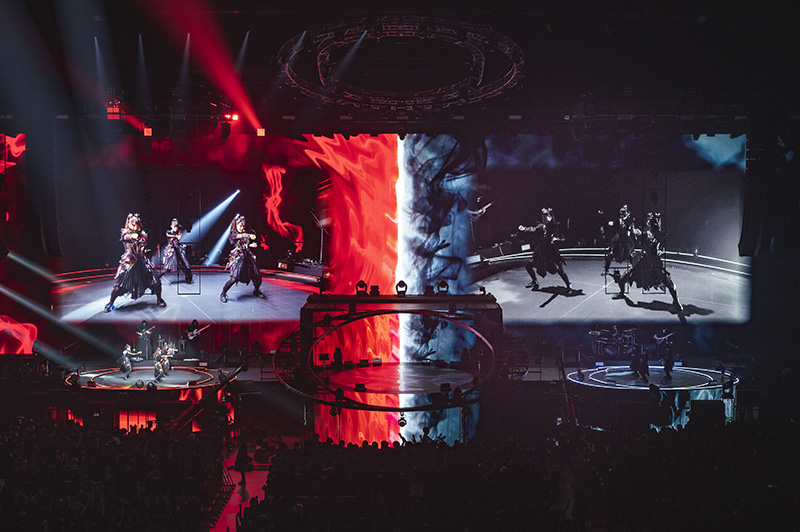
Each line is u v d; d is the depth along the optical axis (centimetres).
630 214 4134
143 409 3497
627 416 3494
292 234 4234
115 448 2581
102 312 4206
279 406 3744
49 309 4206
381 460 2472
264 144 4197
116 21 3550
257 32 3541
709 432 2730
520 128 3778
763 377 3775
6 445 2522
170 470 2419
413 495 2173
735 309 4125
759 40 3572
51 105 3638
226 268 4244
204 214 4225
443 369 3872
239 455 2958
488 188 4178
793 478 2269
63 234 4159
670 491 2223
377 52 3519
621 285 4144
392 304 3781
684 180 4103
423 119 3750
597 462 2612
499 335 3594
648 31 3559
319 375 3575
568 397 3569
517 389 3591
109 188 4181
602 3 3322
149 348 4172
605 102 3597
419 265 4228
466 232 4203
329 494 2272
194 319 4203
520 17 3488
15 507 2053
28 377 3716
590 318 4169
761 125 3662
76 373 3838
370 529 2012
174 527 2205
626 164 4103
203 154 4197
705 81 3612
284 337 4234
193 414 3428
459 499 2139
